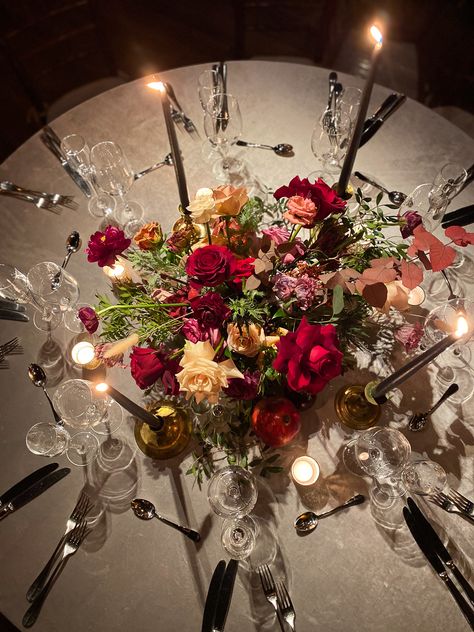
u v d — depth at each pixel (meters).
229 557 1.19
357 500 1.23
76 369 1.40
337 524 1.21
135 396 1.36
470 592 1.14
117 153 1.49
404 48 3.05
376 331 1.40
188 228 1.17
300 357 0.90
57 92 2.89
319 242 1.15
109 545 1.22
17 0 2.65
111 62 2.45
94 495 1.26
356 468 1.26
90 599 1.17
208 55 3.22
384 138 1.68
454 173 1.42
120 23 3.30
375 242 1.23
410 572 1.17
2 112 2.84
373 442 1.17
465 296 1.44
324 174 1.63
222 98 1.51
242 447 1.24
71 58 2.43
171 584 1.18
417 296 1.42
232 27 3.32
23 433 1.33
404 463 1.16
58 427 1.29
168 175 1.67
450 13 2.18
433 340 1.31
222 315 0.97
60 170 1.69
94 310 1.19
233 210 1.04
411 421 1.30
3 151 2.79
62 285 1.39
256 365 1.10
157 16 3.32
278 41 3.19
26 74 2.31
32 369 1.37
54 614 1.17
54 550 1.22
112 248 1.06
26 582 1.20
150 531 1.23
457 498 1.21
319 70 1.84
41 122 2.44
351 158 1.12
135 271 1.40
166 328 1.10
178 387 1.12
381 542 1.20
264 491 1.25
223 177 1.65
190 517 1.23
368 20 2.64
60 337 1.44
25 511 1.25
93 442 1.31
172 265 1.18
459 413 1.31
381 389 1.12
